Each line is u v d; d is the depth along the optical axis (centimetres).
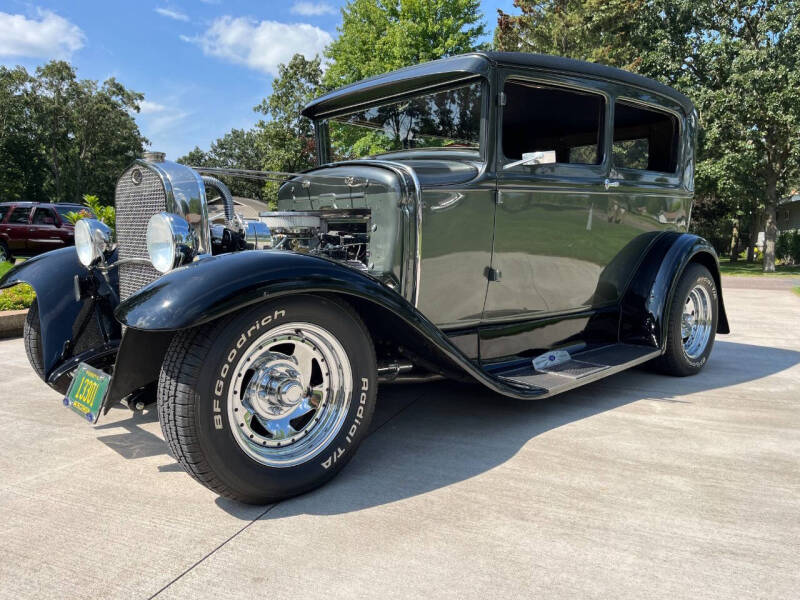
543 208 315
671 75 1834
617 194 355
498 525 193
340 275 212
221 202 317
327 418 225
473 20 1981
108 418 313
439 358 250
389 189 262
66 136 4431
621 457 253
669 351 383
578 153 337
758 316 699
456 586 159
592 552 176
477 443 271
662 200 392
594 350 362
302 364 221
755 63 1625
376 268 272
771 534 187
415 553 176
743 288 1110
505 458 253
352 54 2297
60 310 304
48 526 195
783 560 172
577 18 1880
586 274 349
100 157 4594
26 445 272
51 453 262
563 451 260
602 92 330
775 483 226
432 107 312
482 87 285
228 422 195
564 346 356
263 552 178
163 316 184
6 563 173
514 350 328
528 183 304
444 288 284
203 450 191
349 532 190
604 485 224
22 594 157
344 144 380
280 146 2984
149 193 259
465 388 369
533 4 2028
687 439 275
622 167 360
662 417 308
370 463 248
